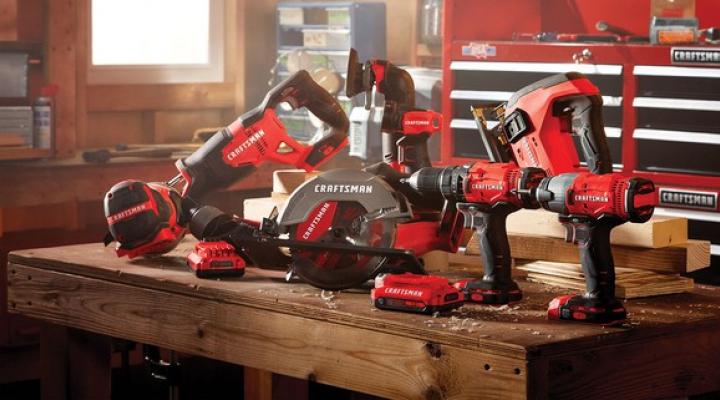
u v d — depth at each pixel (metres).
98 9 5.89
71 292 3.15
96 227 5.66
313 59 6.07
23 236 5.36
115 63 5.96
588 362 2.29
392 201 2.70
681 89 4.77
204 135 5.92
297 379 3.29
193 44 6.25
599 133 2.59
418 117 2.97
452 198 2.66
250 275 2.95
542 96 2.64
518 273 2.98
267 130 3.15
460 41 5.32
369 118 5.46
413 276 2.54
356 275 2.71
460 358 2.29
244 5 6.36
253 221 3.05
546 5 5.82
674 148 4.85
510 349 2.21
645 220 2.36
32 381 5.24
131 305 2.99
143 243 3.11
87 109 5.82
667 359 2.44
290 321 2.62
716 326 2.52
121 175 5.21
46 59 5.47
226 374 5.34
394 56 6.38
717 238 4.76
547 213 2.92
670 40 4.78
